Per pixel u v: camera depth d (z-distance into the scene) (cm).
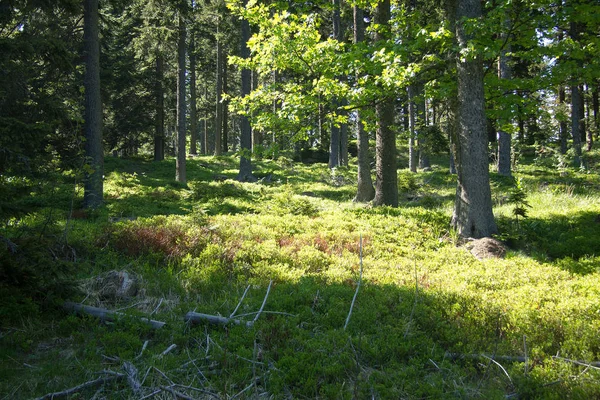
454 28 1170
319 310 608
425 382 427
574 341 495
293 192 1895
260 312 558
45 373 430
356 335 522
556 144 3114
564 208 1302
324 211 1420
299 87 1209
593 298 637
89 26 1490
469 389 420
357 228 1147
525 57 1152
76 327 538
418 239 1077
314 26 1194
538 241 1043
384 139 1511
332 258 885
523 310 580
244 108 1286
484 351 492
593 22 1074
